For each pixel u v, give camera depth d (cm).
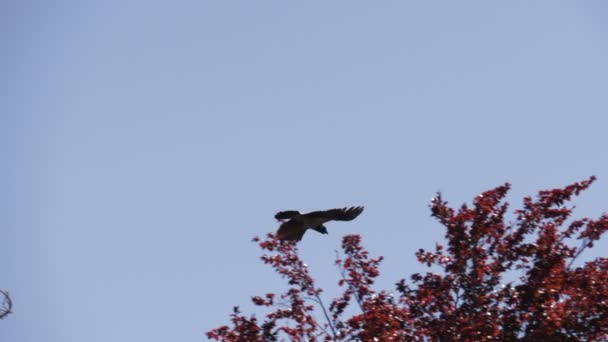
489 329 2195
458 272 2344
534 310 2223
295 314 2370
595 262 2331
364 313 2316
